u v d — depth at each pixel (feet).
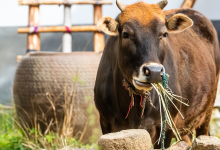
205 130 20.47
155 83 12.39
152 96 14.28
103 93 15.42
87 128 22.12
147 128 14.65
